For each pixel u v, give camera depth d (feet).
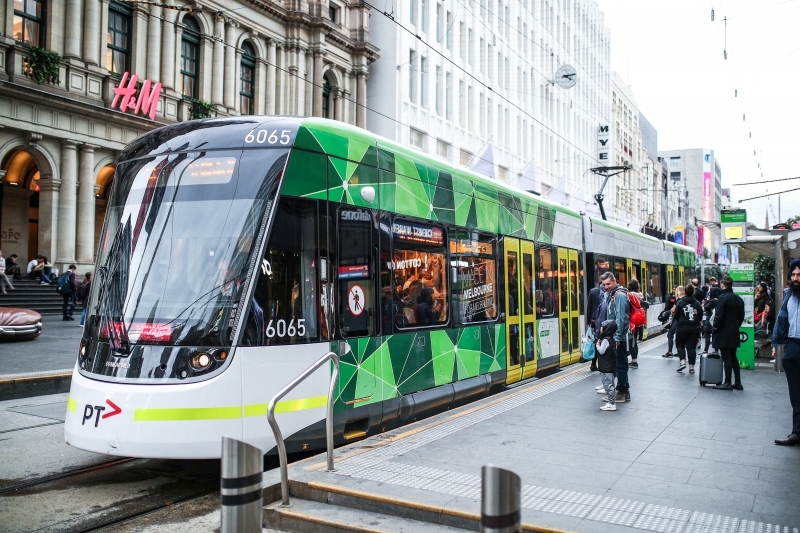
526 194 44.96
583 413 30.94
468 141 145.69
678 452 24.07
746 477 21.11
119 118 87.04
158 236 23.79
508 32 161.99
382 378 27.99
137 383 21.65
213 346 21.86
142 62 91.15
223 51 101.30
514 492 12.44
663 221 347.15
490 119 154.71
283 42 112.06
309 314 24.40
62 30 83.05
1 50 76.28
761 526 16.89
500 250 39.75
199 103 96.58
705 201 454.81
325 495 19.39
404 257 30.09
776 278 52.54
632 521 17.13
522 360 41.88
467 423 28.48
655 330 80.84
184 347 21.84
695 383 40.98
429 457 22.81
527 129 170.81
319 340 24.64
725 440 25.95
